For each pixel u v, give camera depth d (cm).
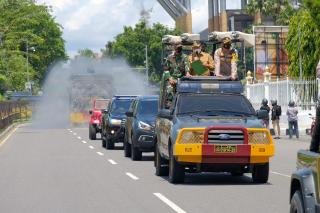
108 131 4697
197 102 2683
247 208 1950
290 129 5938
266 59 10775
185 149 2484
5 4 9669
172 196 2250
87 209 1989
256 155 2500
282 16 12444
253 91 8081
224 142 2489
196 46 3152
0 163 3650
